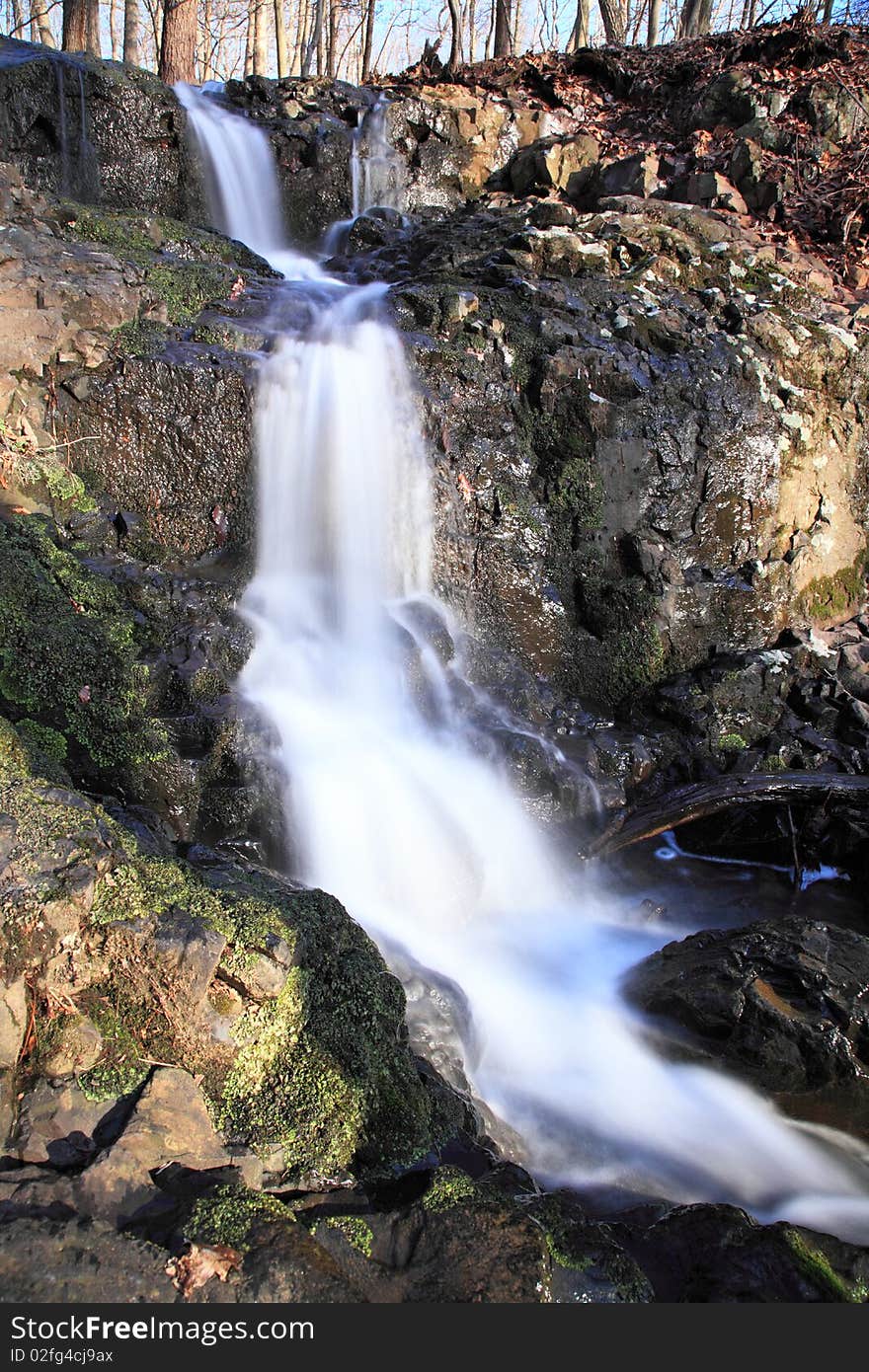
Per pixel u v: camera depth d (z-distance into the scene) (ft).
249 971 9.68
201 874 11.37
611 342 24.09
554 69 43.45
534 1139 13.12
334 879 16.57
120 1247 7.67
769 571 24.82
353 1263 8.19
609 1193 11.96
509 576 22.80
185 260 24.72
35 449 18.71
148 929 9.59
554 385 22.82
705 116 36.65
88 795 14.64
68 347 19.53
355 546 21.54
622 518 23.43
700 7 51.29
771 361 25.11
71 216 24.76
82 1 46.83
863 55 36.99
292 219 36.22
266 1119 9.40
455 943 16.99
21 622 15.65
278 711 17.92
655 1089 14.48
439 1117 10.66
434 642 20.71
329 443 21.16
